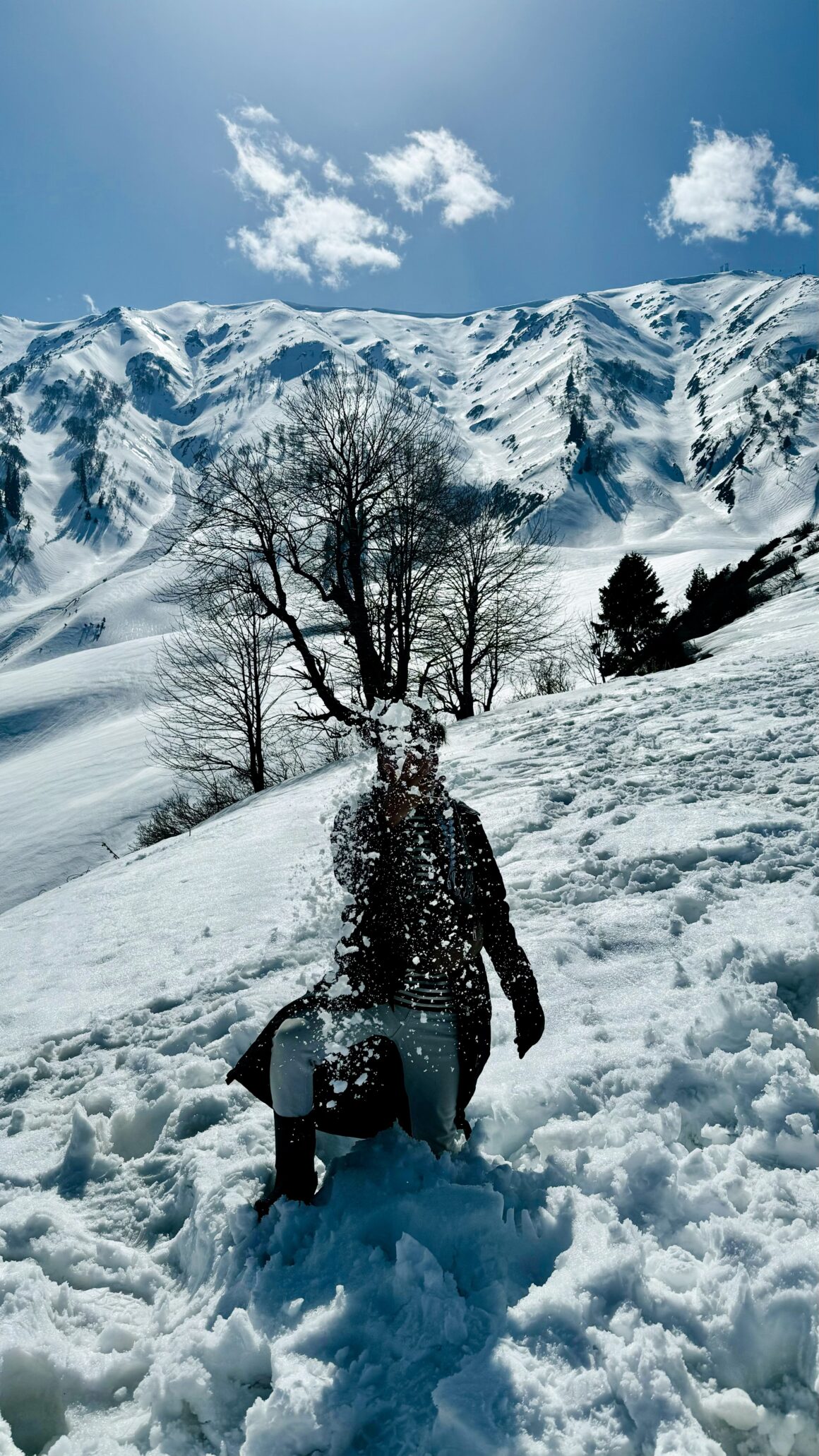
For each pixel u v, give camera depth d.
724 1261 2.15
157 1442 2.05
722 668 13.80
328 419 22.98
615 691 13.83
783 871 4.68
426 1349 2.06
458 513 24.98
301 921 6.05
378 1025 2.63
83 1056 4.53
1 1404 2.24
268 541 22.84
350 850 2.65
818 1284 2.02
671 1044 3.25
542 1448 1.77
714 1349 1.98
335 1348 2.11
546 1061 3.32
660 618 42.00
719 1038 3.23
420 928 2.59
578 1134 2.83
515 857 5.98
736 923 4.20
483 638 27.16
